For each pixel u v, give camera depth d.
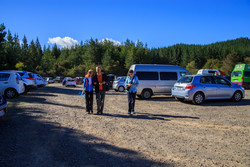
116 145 3.91
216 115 7.10
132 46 89.69
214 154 3.56
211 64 101.00
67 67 91.56
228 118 6.60
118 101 10.94
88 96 7.10
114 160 3.20
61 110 7.59
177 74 12.55
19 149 3.56
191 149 3.78
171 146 3.91
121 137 4.42
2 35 21.19
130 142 4.10
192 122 5.98
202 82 9.85
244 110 8.20
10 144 3.79
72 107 8.44
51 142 3.97
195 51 131.00
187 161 3.24
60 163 3.04
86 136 4.43
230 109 8.42
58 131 4.75
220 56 127.38
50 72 76.44
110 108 8.48
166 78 12.27
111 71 71.94
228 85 10.47
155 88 12.00
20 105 8.38
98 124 5.55
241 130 5.18
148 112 7.59
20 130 4.74
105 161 3.16
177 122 5.96
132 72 7.15
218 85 10.12
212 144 4.08
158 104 9.83
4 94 10.45
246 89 23.72
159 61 117.94
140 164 3.08
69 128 5.05
